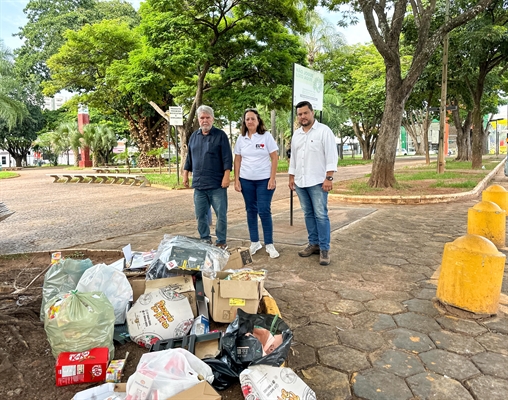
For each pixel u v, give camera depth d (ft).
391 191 34.09
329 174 13.92
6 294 11.22
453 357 8.13
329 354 8.35
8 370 7.64
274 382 6.31
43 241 19.79
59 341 7.45
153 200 36.04
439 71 62.28
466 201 31.01
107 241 19.16
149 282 9.62
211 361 7.09
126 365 7.86
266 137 15.17
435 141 231.30
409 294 11.65
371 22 33.22
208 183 15.02
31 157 265.75
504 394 6.89
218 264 10.44
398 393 6.98
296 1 48.70
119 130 139.95
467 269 9.89
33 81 139.64
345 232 19.94
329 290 12.07
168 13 47.70
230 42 54.85
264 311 9.67
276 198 35.58
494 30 48.32
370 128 139.64
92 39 76.48
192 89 65.57
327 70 110.22
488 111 102.37
